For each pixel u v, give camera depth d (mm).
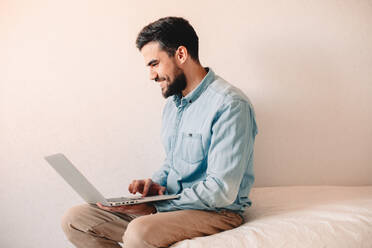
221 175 1171
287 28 1743
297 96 1769
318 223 1154
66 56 1741
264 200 1507
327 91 1763
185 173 1339
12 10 1721
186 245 1071
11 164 1759
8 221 1775
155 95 1767
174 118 1478
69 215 1337
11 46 1729
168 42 1300
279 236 1089
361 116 1765
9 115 1746
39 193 1772
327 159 1784
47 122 1754
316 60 1751
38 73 1739
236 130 1204
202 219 1185
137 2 1735
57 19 1730
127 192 1794
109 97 1763
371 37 1736
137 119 1773
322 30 1742
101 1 1732
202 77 1385
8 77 1737
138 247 1091
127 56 1750
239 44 1749
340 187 1623
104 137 1771
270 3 1738
